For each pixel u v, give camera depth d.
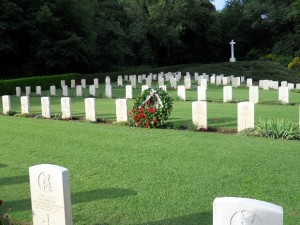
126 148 9.80
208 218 5.73
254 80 42.47
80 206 6.38
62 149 9.98
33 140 11.09
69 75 36.53
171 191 6.84
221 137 10.79
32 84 31.53
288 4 55.53
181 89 21.31
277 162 8.16
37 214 5.35
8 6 34.66
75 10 39.00
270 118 14.16
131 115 13.46
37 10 37.47
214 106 18.25
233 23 66.06
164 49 60.47
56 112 17.16
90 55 43.38
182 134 11.31
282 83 28.52
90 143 10.48
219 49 66.94
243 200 3.84
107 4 51.03
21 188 7.32
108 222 5.76
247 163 8.16
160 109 12.65
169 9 53.47
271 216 3.71
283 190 6.66
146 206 6.26
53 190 5.12
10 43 36.28
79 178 7.75
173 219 5.75
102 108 18.42
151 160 8.68
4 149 10.19
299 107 16.48
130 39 52.88
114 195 6.79
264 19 58.78
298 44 54.88
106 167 8.35
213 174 7.59
